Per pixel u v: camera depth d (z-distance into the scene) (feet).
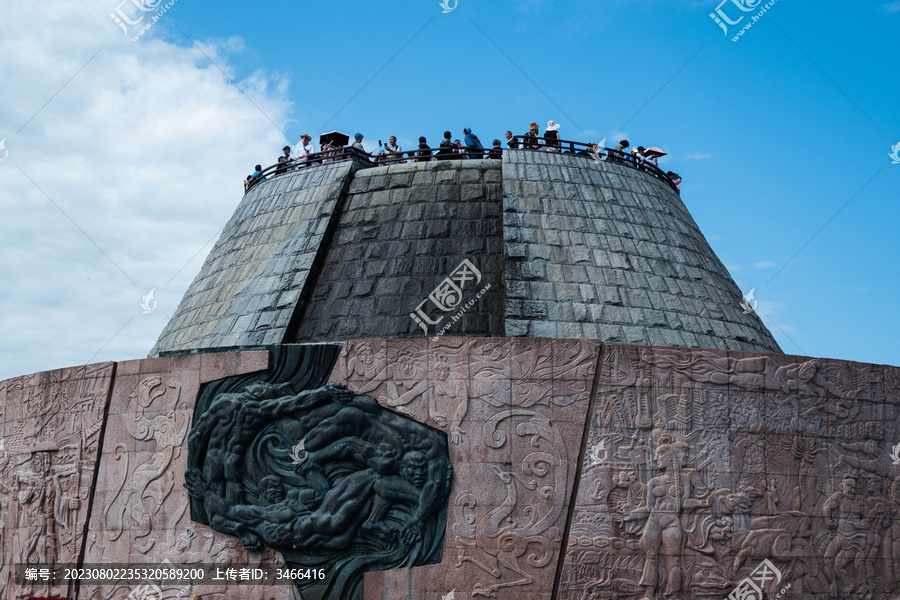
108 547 64.44
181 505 62.39
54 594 66.33
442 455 59.21
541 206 86.69
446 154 96.12
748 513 60.70
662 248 87.81
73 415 68.69
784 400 63.16
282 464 60.75
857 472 64.03
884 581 63.21
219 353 63.62
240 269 90.43
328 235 88.07
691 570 59.11
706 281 87.66
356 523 59.06
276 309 81.71
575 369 60.49
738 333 83.30
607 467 59.52
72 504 67.00
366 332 78.18
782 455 62.34
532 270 80.28
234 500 60.80
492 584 57.72
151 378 65.62
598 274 81.41
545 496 58.85
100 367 67.82
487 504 58.70
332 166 96.07
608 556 58.39
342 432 60.18
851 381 65.36
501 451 59.41
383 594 57.82
